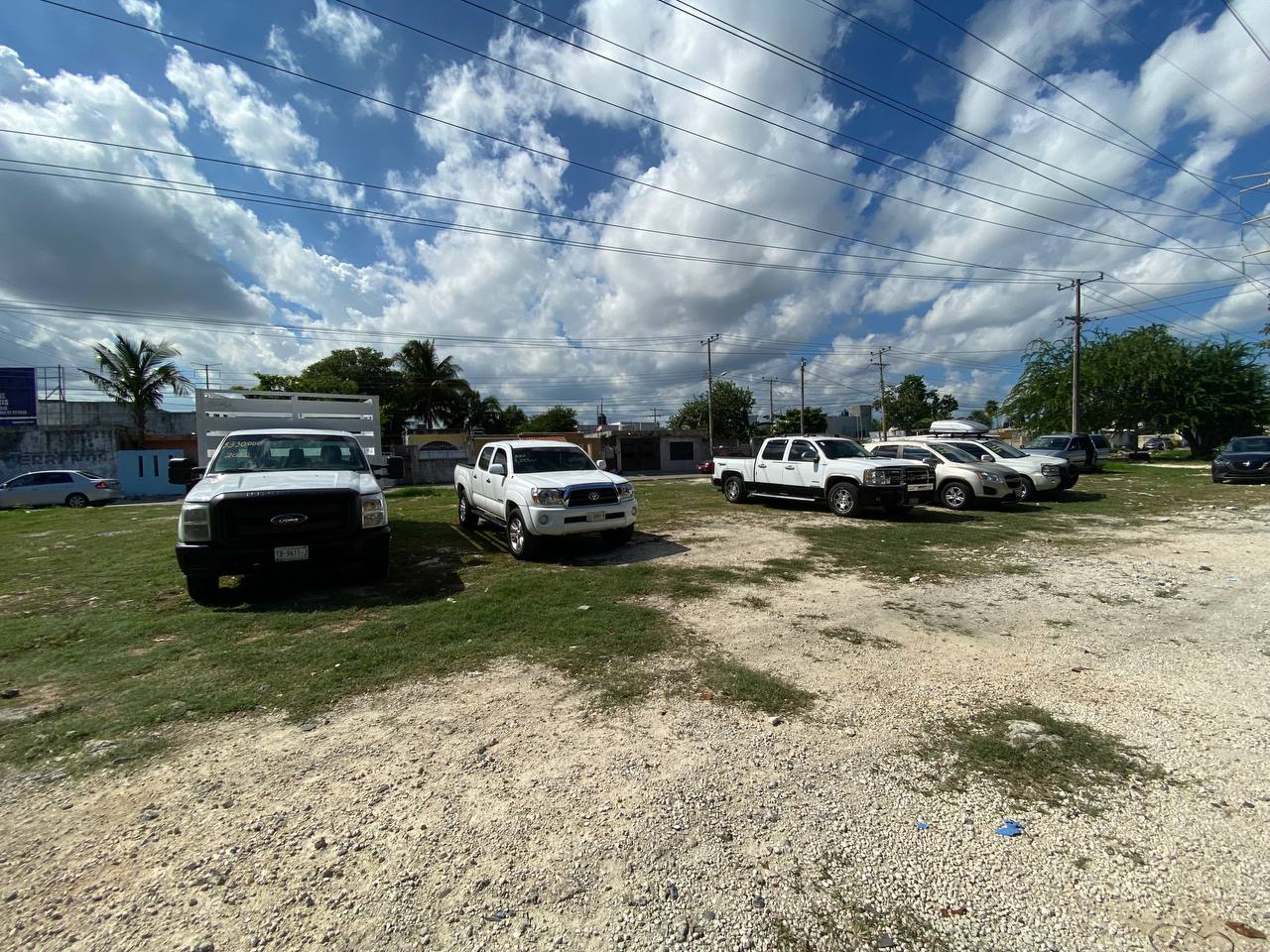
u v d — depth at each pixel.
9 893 2.20
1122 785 2.90
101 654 4.71
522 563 8.18
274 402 12.62
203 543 5.86
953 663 4.52
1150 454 36.97
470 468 11.20
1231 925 2.03
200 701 3.87
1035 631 5.29
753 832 2.55
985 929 2.04
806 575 7.42
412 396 50.81
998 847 2.46
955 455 14.78
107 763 3.13
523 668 4.43
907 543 9.58
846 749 3.26
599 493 8.50
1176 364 32.41
